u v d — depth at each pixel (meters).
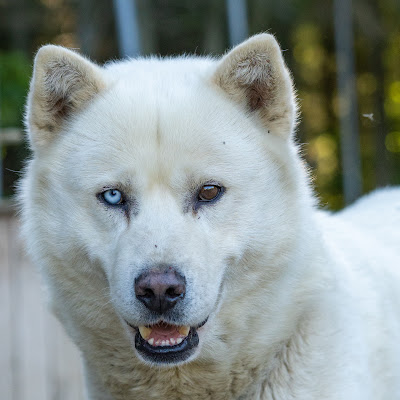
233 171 4.04
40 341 7.42
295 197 4.29
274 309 4.25
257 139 4.19
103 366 4.44
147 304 3.74
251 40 4.12
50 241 4.29
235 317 4.21
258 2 20.39
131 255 3.79
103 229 4.07
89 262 4.16
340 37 20.72
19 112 13.71
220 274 3.99
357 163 20.36
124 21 12.57
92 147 4.08
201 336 3.97
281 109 4.25
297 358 4.26
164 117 3.97
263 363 4.29
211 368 4.25
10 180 11.08
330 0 21.48
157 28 19.11
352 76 20.75
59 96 4.30
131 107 4.05
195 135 3.98
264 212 4.14
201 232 3.94
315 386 4.21
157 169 3.94
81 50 19.00
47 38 20.81
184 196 3.98
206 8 19.08
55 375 7.37
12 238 7.50
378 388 4.49
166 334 3.92
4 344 7.46
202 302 3.80
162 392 4.35
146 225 3.84
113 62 4.82
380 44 22.81
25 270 7.46
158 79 4.27
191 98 4.09
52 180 4.24
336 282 4.43
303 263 4.29
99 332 4.35
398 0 21.84
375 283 4.77
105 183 4.01
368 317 4.55
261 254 4.15
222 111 4.14
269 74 4.20
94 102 4.23
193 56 4.96
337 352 4.25
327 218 5.09
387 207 5.88
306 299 4.30
